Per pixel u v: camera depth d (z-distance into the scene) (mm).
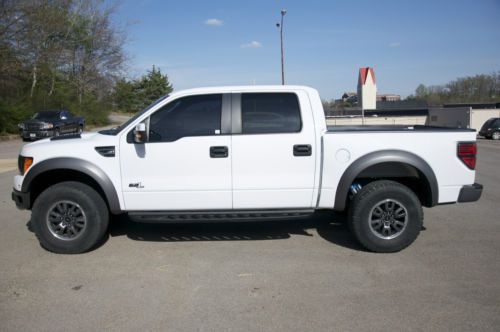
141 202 4609
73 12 33844
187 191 4582
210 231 5516
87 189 4617
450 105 48469
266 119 4633
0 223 5883
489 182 9227
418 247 4816
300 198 4641
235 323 3186
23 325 3180
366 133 4566
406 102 52188
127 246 4941
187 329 3105
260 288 3779
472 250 4691
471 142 4656
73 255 4656
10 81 25516
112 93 40969
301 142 4566
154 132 4598
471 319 3195
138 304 3498
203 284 3877
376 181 4715
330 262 4387
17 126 24031
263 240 5133
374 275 4031
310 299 3557
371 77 49625
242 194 4602
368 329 3076
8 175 10125
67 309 3418
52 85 32312
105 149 4547
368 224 4570
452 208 6680
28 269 4254
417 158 4559
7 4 23891
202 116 4629
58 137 5059
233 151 4539
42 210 4590
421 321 3178
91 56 36906
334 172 4590
